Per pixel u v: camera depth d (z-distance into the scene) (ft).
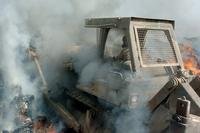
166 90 10.34
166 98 10.50
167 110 10.41
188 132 8.61
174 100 10.21
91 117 12.85
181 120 8.64
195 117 8.79
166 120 10.21
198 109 9.56
